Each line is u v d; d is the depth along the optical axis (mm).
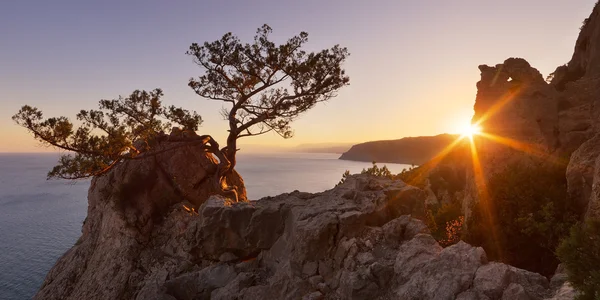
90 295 19766
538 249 15094
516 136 26562
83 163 21469
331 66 27172
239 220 16016
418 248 11578
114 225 21922
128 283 19500
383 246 12891
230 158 28125
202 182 25812
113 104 25406
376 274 11188
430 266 10305
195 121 25578
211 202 17203
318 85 27219
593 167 13789
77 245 25469
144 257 20734
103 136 22812
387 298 10562
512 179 17703
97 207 24188
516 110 27094
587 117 24609
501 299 8773
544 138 25500
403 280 10711
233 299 13117
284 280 12758
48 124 21469
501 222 16531
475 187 27328
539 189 16438
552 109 26219
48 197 188375
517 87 27984
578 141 24250
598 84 25078
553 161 20125
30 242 94250
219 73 27953
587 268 7148
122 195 23391
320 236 13188
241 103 27672
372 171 23266
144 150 25828
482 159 27922
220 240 16250
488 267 9656
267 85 27500
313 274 12781
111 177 23938
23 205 159000
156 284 15922
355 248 12594
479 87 29734
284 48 26188
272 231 15789
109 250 21250
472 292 9047
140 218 22391
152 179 24469
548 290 8922
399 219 13922
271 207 16047
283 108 27625
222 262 15891
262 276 14367
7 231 106188
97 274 20547
